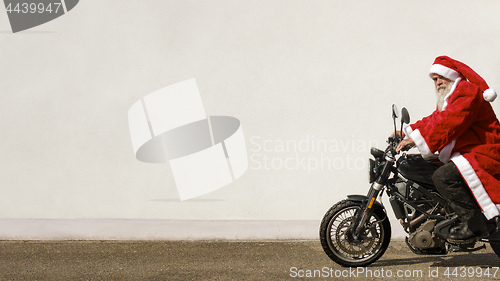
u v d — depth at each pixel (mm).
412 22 6871
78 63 6941
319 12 6879
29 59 6934
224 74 6945
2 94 6973
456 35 6855
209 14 6887
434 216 5734
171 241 7082
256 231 7102
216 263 6219
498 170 5520
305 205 7090
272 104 6984
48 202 7086
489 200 5426
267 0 6875
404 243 6973
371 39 6898
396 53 6902
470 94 5480
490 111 5680
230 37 6914
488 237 5641
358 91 6949
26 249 6746
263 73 6949
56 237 7098
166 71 6945
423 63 6891
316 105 6977
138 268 6062
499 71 6836
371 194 5891
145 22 6887
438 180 5566
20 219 7086
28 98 6977
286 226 7102
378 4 6871
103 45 6918
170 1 6879
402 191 5820
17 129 7016
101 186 7074
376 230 5996
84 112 6992
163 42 6914
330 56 6930
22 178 7059
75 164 7055
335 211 5910
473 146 5578
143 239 7102
